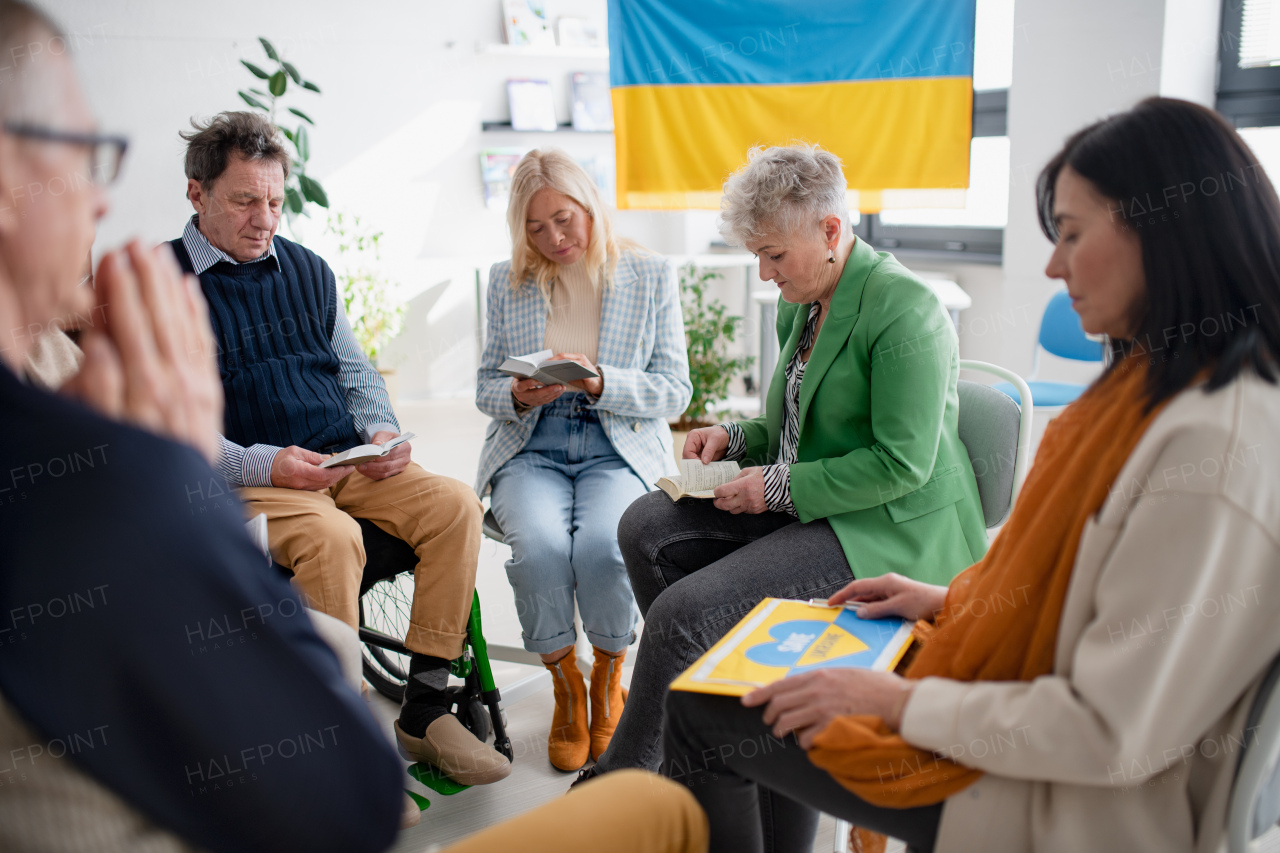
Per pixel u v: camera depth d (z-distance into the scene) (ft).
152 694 1.69
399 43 15.39
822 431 5.44
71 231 1.67
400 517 6.15
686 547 5.63
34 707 1.64
